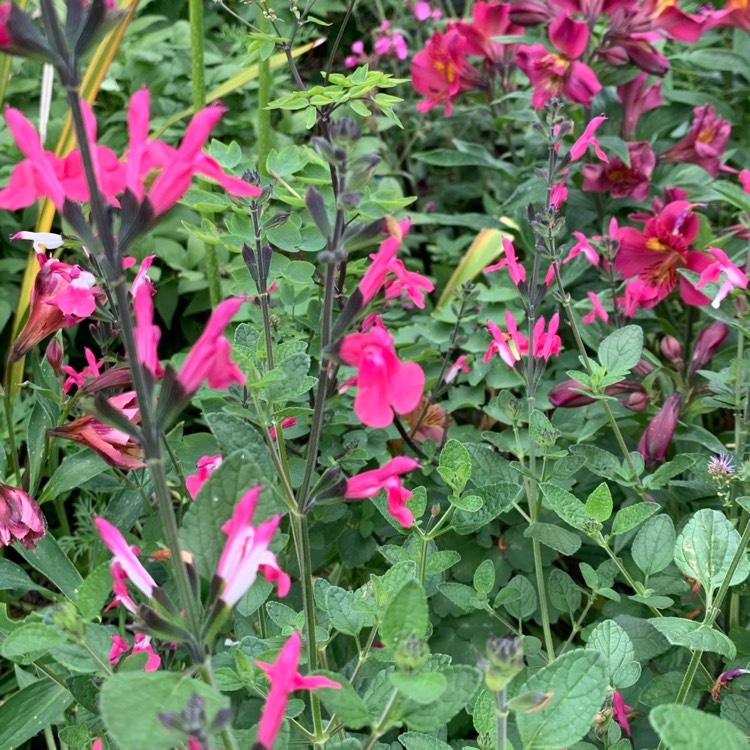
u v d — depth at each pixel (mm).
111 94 3602
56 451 2176
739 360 1832
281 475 1226
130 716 777
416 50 4336
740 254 2564
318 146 1050
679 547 1433
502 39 2791
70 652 1013
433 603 1970
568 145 2895
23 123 840
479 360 2443
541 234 1769
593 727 1421
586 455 1847
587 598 2150
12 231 3150
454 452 1503
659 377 2371
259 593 1464
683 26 2701
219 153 1922
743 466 1648
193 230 1989
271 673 897
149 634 895
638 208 2920
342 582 2238
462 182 4047
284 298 2164
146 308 910
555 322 1765
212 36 4086
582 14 2691
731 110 3055
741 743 814
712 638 1318
